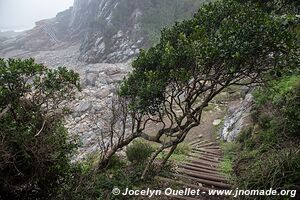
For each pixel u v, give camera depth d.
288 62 5.32
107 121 14.66
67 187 5.75
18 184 4.77
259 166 6.12
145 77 7.22
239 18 5.90
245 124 11.90
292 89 9.81
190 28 7.09
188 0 42.28
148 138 7.79
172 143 7.11
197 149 11.65
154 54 7.25
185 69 6.35
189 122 7.01
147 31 40.06
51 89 5.28
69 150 5.59
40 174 4.88
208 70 6.22
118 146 8.37
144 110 7.00
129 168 7.95
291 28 5.54
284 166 5.53
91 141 15.02
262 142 8.91
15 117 4.78
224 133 13.45
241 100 16.64
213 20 6.70
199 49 5.59
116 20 44.00
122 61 37.69
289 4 6.69
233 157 10.02
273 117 9.52
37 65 5.05
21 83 4.96
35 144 4.59
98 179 6.94
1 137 4.34
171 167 8.01
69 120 18.36
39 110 5.01
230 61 5.51
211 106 17.55
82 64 40.38
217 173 8.11
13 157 4.31
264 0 6.95
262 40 5.09
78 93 23.00
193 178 7.41
